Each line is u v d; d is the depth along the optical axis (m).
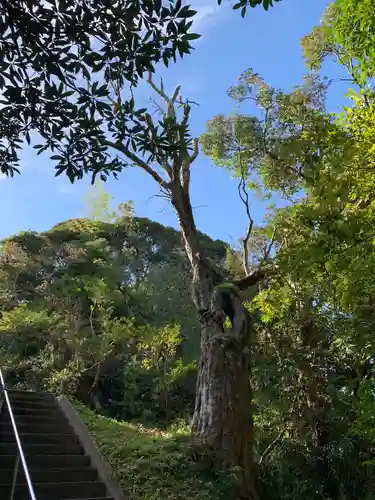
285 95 10.31
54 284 17.98
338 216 4.36
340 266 4.37
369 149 5.15
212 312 7.47
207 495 5.21
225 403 6.56
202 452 5.95
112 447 5.99
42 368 14.47
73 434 6.89
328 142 4.80
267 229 6.59
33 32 2.96
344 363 9.39
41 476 5.40
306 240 4.67
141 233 25.44
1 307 19.47
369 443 8.19
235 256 13.24
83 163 3.53
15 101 3.22
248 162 10.80
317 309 9.20
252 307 9.55
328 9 7.43
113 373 16.34
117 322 15.51
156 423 13.46
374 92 5.90
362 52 5.11
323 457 8.49
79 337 15.09
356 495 8.02
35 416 7.46
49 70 3.10
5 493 4.91
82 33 3.02
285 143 5.06
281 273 6.66
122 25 3.05
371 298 5.93
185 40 3.10
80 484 5.27
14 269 20.64
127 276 22.30
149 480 5.22
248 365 7.05
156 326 17.25
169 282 21.73
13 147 3.62
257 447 8.61
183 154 3.57
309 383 9.41
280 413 9.33
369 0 4.61
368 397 6.79
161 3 2.98
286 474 7.77
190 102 9.10
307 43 9.77
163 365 15.46
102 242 22.22
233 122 10.79
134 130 3.44
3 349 15.98
